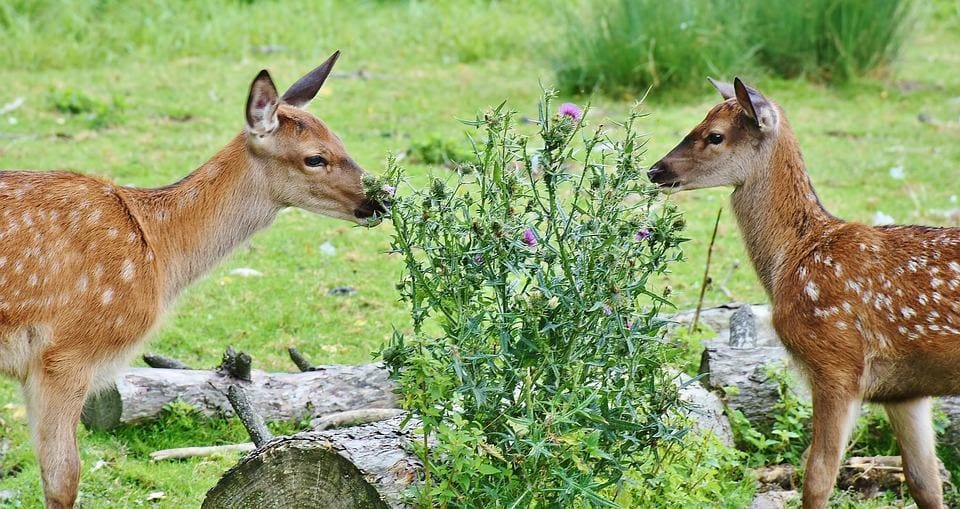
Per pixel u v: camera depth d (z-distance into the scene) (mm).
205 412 11102
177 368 11562
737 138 10406
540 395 7996
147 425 11008
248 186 10086
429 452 8172
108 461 10539
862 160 19781
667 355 8227
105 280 9328
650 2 22984
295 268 15406
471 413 8000
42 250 9219
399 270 15508
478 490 7914
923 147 20609
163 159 19016
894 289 9531
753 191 10445
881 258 9656
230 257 10219
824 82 24312
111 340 9406
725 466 9648
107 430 10938
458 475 7777
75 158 18734
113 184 9836
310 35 26547
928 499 9883
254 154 10039
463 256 7898
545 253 7941
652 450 8367
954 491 10406
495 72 24922
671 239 8086
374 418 10766
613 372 8102
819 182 18703
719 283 15164
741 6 24172
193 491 10148
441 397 7734
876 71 24516
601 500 7586
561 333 7926
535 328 7770
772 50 24500
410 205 7973
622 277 7922
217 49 25453
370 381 11359
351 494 8195
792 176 10289
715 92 22984
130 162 18750
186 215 9930
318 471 8250
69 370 9273
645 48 22844
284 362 12891
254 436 9742
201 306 14070
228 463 10547
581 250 7922
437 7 28531
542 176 8203
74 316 9250
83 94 21250
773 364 10906
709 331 12312
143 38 25516
